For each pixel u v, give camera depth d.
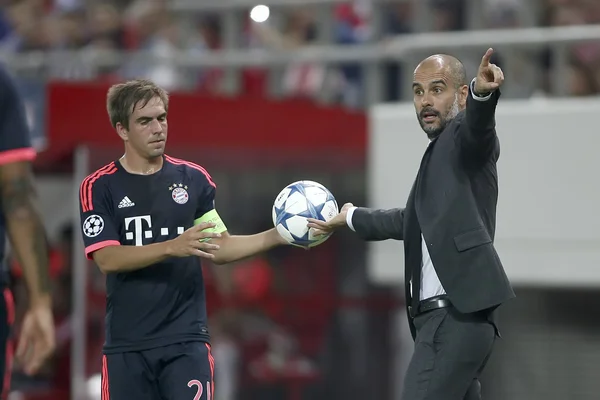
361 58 40.34
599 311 36.44
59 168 37.47
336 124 40.28
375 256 37.19
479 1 39.38
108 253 18.38
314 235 19.56
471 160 17.17
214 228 19.61
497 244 35.25
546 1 39.06
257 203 42.19
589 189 34.00
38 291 15.34
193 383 18.56
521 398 37.53
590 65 37.97
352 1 41.94
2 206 15.30
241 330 43.56
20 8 50.03
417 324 17.86
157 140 18.75
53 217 41.12
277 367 43.34
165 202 18.97
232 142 38.22
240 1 44.62
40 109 36.19
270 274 44.44
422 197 17.55
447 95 17.80
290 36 45.44
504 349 37.88
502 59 37.41
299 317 44.59
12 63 45.56
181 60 43.34
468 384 17.34
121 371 18.80
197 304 19.11
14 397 35.81
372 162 36.75
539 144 34.62
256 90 45.81
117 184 18.92
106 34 48.25
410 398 17.19
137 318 18.77
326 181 41.56
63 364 37.25
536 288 37.16
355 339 44.66
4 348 15.35
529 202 34.78
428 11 40.44
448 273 17.05
